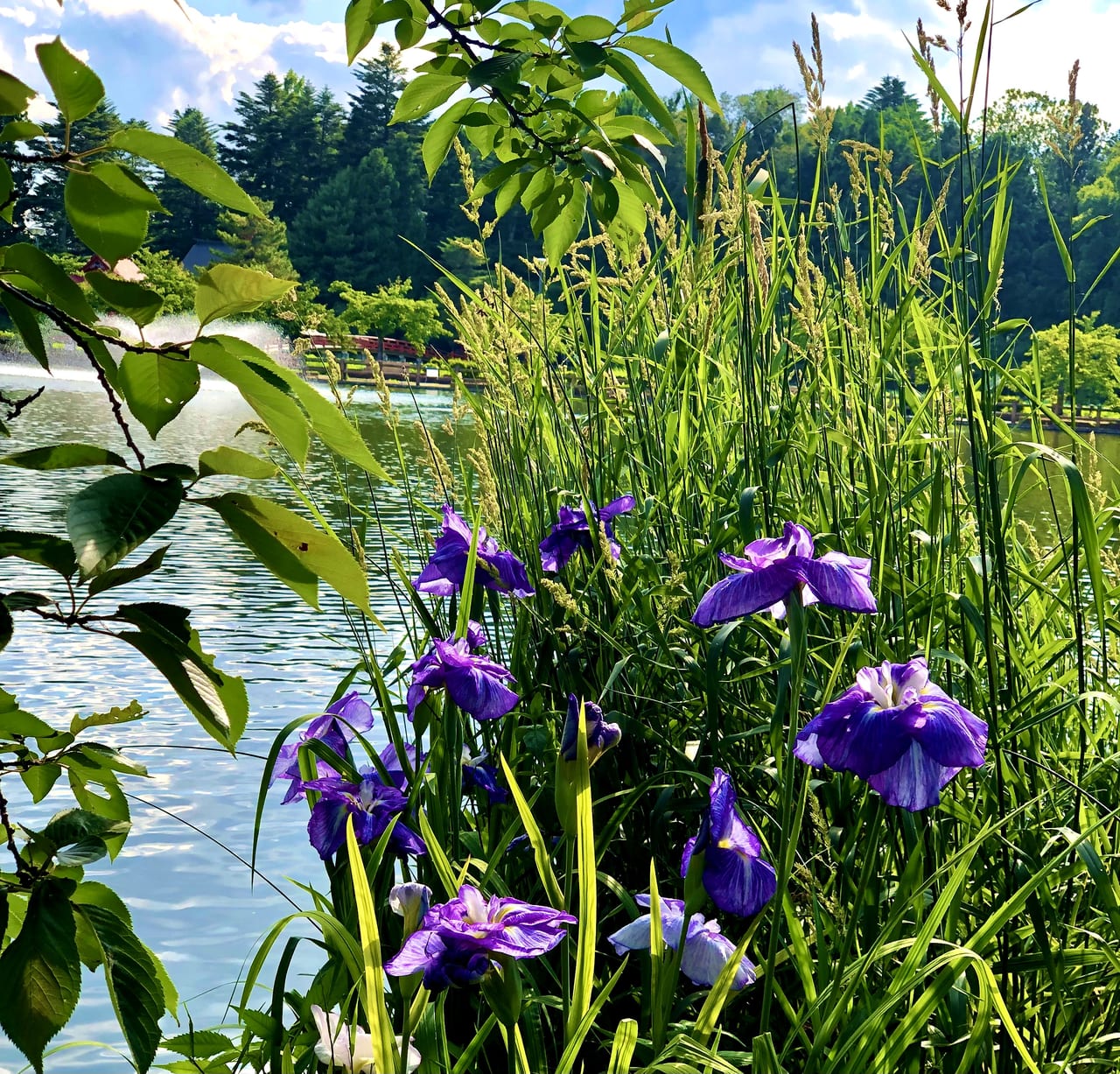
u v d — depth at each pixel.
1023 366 2.72
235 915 3.33
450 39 2.25
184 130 76.31
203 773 4.50
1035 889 1.52
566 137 2.37
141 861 3.66
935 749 1.26
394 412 2.59
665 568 2.45
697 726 2.21
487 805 2.30
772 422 2.48
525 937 1.22
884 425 2.37
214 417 25.09
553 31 2.17
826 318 2.54
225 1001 2.80
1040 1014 1.84
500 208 2.59
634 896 1.98
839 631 2.20
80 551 0.82
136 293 0.92
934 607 2.09
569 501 2.85
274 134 75.31
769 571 1.42
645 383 2.80
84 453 0.91
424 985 1.21
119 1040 2.73
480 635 2.15
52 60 0.89
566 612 2.34
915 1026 1.34
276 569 0.97
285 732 1.84
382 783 1.89
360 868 1.23
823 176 3.01
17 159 0.90
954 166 2.43
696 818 2.14
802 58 2.57
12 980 0.91
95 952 1.07
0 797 1.01
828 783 1.88
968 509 2.29
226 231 56.16
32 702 5.30
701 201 2.59
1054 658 2.09
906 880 1.59
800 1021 1.43
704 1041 1.32
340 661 6.14
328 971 1.86
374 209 63.47
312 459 15.78
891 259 2.62
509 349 2.90
